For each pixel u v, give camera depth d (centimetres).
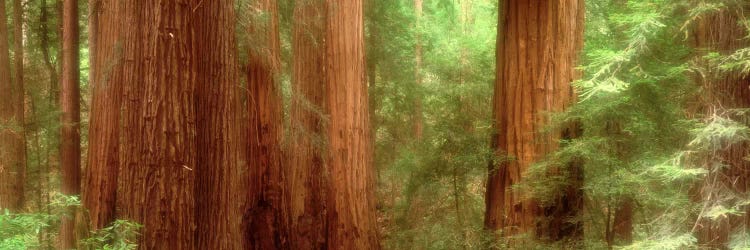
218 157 493
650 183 619
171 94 459
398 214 1147
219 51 498
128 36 465
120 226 446
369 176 1040
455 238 927
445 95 1107
